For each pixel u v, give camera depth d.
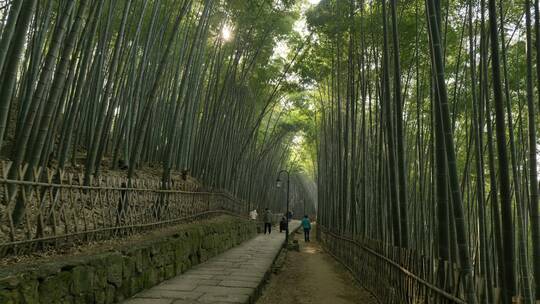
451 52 7.26
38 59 5.07
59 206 3.48
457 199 3.00
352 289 6.40
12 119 7.33
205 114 10.50
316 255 11.75
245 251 9.32
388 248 4.83
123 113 8.48
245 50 10.88
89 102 7.98
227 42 10.17
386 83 5.06
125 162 7.77
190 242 6.19
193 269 6.12
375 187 7.21
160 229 5.95
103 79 8.48
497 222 3.64
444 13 6.30
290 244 12.41
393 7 4.70
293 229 22.06
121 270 3.77
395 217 4.67
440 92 3.30
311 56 10.41
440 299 2.93
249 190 17.94
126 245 4.32
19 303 2.37
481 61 5.04
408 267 3.88
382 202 6.18
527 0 4.45
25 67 7.11
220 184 11.68
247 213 17.45
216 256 8.09
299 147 27.00
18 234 3.19
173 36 5.89
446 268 2.85
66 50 3.41
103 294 3.43
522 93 6.97
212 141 10.59
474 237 7.12
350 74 8.66
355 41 7.82
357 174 9.38
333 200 12.00
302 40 10.62
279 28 10.09
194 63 9.10
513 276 2.69
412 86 8.96
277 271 7.43
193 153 10.98
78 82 5.06
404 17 6.66
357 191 9.23
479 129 4.89
